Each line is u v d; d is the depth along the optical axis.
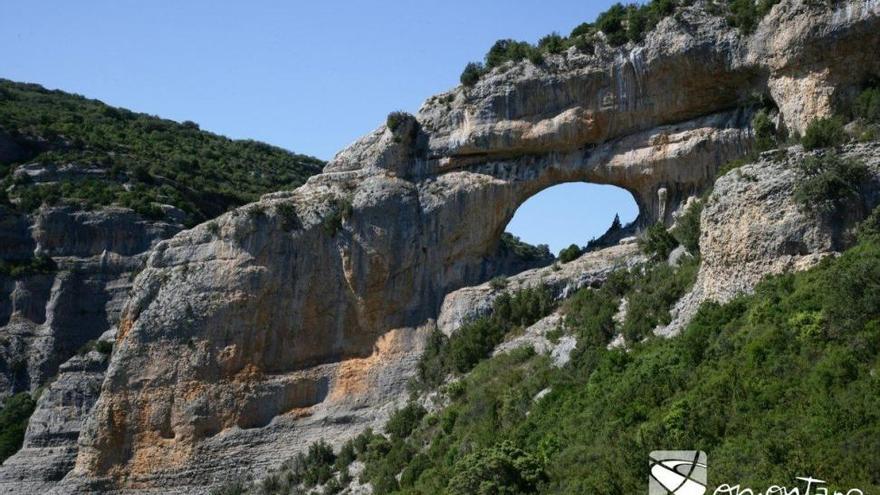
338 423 65.88
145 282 71.81
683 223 59.03
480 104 67.94
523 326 63.69
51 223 92.75
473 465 46.75
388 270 67.69
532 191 67.50
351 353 67.81
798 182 49.59
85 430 69.94
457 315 65.94
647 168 63.78
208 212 100.56
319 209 69.75
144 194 96.50
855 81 56.78
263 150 127.50
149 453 68.06
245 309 68.81
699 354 46.97
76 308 90.56
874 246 45.41
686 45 62.19
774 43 59.12
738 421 40.81
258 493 63.47
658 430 42.19
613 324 57.25
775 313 45.56
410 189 68.75
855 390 39.12
